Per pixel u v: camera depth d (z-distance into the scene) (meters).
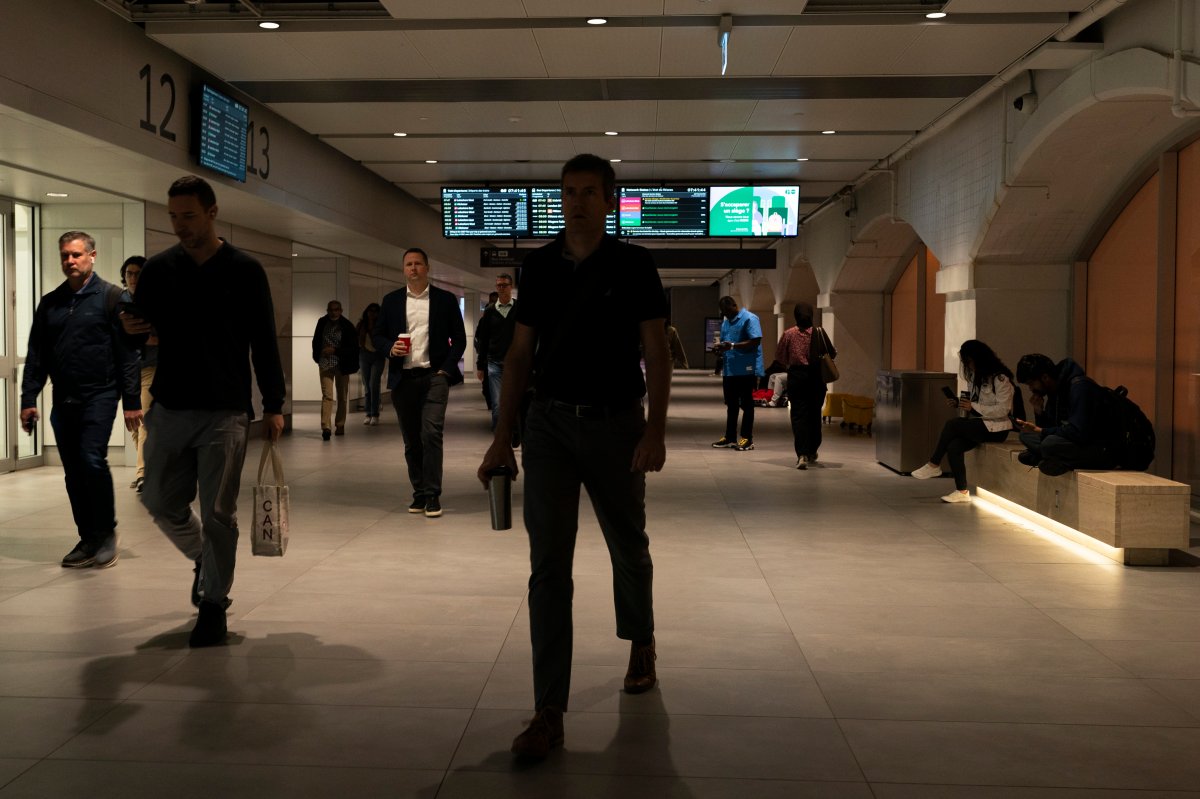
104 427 5.70
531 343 3.47
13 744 3.17
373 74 9.38
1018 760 3.10
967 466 8.64
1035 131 9.06
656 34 8.16
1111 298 10.18
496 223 15.66
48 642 4.25
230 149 9.90
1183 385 8.66
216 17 7.88
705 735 3.28
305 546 6.31
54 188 9.67
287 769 3.00
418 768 3.01
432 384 7.37
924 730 3.34
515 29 8.02
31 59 6.76
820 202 17.80
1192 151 8.51
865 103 10.45
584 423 3.37
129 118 8.09
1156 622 4.67
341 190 13.99
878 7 7.62
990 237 10.53
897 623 4.64
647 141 12.47
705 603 4.98
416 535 6.68
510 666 3.96
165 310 4.12
